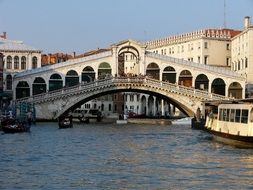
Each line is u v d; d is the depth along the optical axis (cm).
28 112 6844
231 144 4253
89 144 4319
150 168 2872
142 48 8094
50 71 7956
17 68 9406
